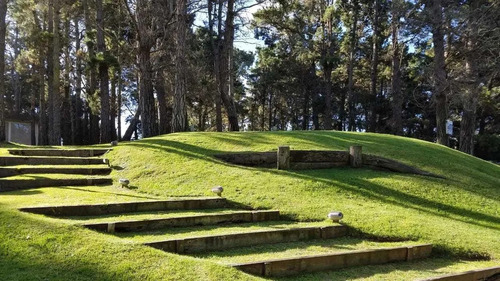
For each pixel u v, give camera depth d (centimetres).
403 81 2702
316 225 509
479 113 2541
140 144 925
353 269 416
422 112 2878
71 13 2066
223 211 550
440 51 1499
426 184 720
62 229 387
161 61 1725
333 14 2502
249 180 683
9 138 2153
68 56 2455
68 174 724
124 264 336
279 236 470
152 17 1425
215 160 777
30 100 3522
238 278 338
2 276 301
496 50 1450
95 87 2408
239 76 3569
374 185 696
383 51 2886
